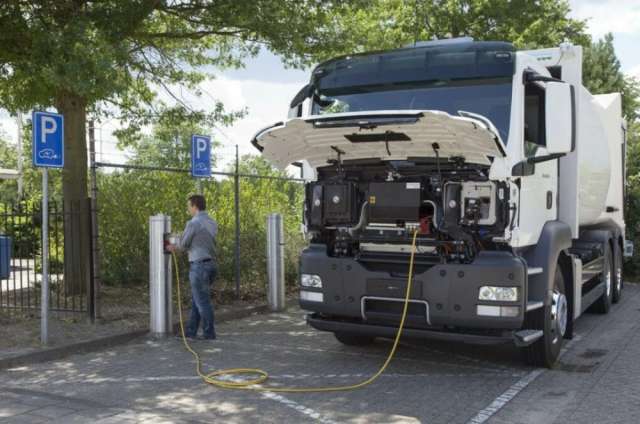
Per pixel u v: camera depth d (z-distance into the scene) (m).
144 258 11.58
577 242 9.32
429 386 6.25
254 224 12.78
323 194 6.63
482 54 6.52
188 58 12.20
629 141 15.73
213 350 7.81
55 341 7.79
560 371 6.86
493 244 6.23
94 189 8.84
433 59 6.77
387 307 6.46
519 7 26.89
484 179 6.07
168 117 11.48
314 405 5.64
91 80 7.95
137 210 11.57
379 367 7.02
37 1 8.66
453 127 5.69
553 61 8.09
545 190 7.05
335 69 7.27
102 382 6.37
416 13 27.25
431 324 6.25
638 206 14.49
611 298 11.07
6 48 9.18
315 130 6.18
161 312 8.47
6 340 7.79
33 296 10.93
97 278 8.86
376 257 6.54
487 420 5.25
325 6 10.47
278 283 10.62
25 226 11.63
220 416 5.32
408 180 6.32
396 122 5.71
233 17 9.66
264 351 7.76
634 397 5.92
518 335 6.19
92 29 8.50
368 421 5.21
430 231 6.24
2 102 11.12
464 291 6.05
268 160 6.89
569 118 6.15
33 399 5.77
